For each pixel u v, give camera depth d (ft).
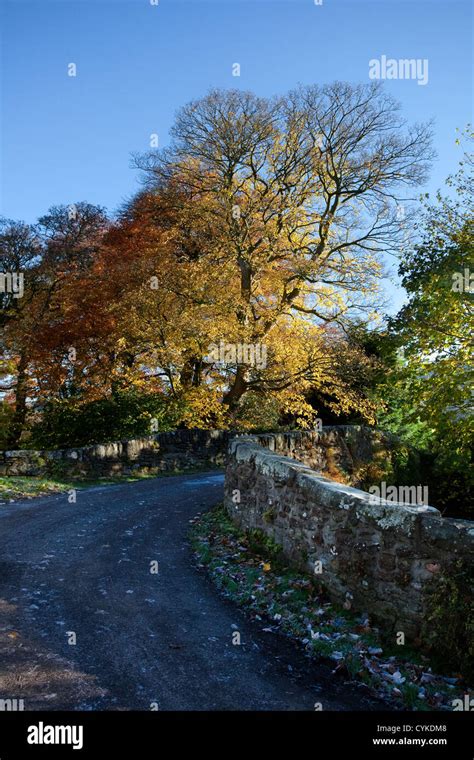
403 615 17.34
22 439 62.08
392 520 18.08
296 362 65.41
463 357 40.09
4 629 16.56
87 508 33.50
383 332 48.29
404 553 17.57
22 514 31.01
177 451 56.29
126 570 22.77
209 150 67.26
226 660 15.76
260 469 26.81
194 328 61.16
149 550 25.84
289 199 68.85
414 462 57.82
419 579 17.08
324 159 69.46
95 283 69.82
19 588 19.94
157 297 62.34
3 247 77.92
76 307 68.08
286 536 23.73
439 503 56.75
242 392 70.90
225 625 18.17
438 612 16.19
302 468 24.34
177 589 21.08
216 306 62.80
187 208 68.69
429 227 47.70
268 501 25.72
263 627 18.26
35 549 24.68
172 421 61.11
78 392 64.23
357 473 51.39
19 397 69.21
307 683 14.92
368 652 16.48
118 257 71.36
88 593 19.97
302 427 71.15
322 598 20.30
